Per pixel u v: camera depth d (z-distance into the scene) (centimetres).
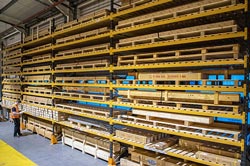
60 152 674
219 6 372
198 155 386
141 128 511
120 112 580
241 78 426
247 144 345
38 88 880
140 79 482
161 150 436
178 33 412
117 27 526
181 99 432
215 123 417
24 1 1000
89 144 665
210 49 386
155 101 454
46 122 884
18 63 1021
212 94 374
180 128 427
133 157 505
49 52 883
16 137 865
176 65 416
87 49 620
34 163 586
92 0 801
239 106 350
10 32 1404
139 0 476
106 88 591
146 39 464
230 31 369
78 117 750
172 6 470
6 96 1212
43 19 1106
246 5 324
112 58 542
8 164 580
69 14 868
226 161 353
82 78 660
